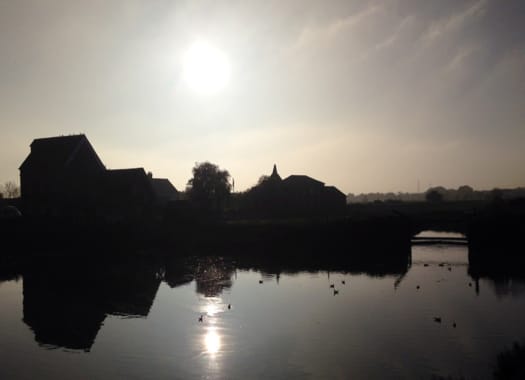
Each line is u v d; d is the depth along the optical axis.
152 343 26.88
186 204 87.56
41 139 88.69
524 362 20.19
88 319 32.09
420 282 45.06
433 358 23.97
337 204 118.81
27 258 60.88
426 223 72.06
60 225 70.75
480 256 60.22
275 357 24.38
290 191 111.44
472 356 24.16
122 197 81.75
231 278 47.84
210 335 28.20
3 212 78.00
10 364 24.00
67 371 22.98
